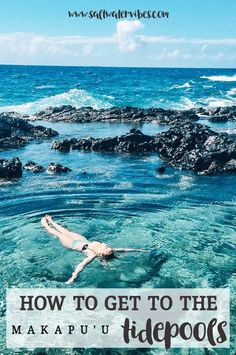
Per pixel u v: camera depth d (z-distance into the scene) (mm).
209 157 24641
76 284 12227
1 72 152500
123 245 14539
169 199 19250
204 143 27594
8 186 20906
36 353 9852
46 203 18500
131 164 25859
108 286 12172
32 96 68375
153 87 89438
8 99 63938
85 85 92688
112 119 44406
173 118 44219
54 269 12977
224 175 23609
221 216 17328
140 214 17375
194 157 24734
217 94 74500
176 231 15773
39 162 26172
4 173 22344
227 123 44375
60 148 29906
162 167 24094
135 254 13789
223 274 12938
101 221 16594
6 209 17766
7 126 34375
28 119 44656
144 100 63938
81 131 37812
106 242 14750
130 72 181750
